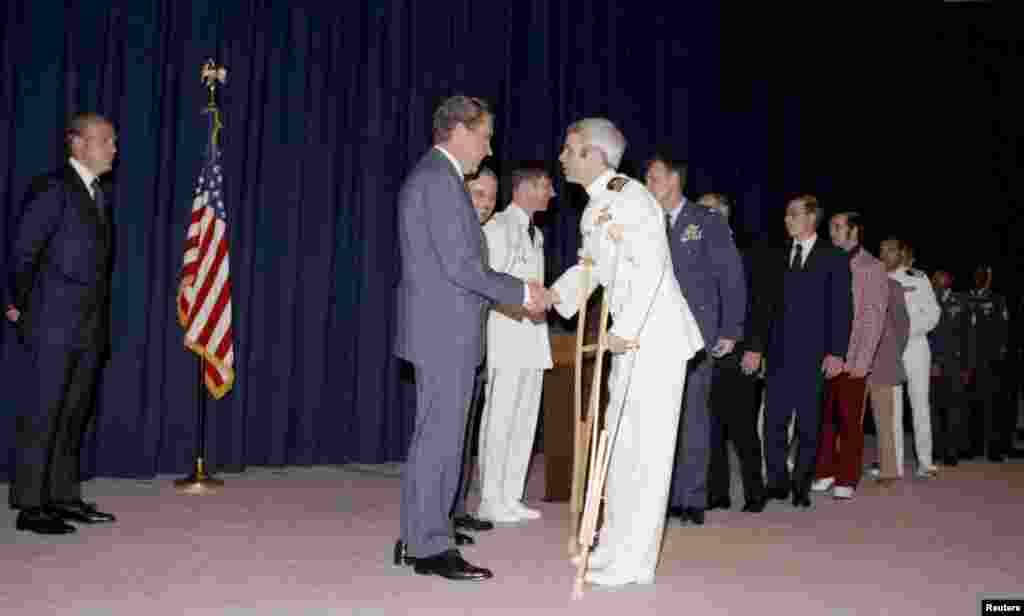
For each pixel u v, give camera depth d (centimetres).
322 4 653
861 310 604
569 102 771
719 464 552
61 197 446
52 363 442
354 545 428
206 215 576
